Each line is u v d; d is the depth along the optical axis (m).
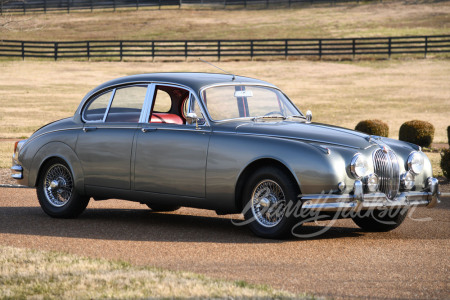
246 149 13.15
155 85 14.89
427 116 51.66
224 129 13.66
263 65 86.88
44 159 16.08
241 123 13.87
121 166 14.80
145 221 15.72
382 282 9.96
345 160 12.68
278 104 15.09
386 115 52.34
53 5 152.88
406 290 9.51
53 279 9.64
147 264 11.04
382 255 11.92
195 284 9.37
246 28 125.00
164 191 14.25
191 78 14.71
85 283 9.41
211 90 14.37
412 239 13.62
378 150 13.16
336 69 83.25
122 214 16.91
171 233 13.98
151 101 14.78
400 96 63.41
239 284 9.44
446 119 49.94
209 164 13.55
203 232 14.10
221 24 131.75
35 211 17.20
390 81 73.25
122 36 120.19
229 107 14.28
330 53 86.81
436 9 133.75
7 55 90.06
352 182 12.69
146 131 14.52
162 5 160.12
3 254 11.33
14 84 73.12
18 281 9.54
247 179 13.38
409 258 11.68
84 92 67.62
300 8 151.75
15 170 16.70
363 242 13.22
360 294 9.27
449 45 84.50
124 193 14.88
